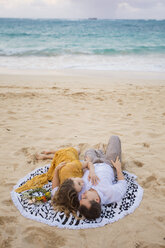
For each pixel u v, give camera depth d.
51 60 17.81
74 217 2.87
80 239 2.54
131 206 3.04
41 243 2.47
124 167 4.00
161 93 9.35
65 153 3.63
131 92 9.47
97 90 9.76
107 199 3.03
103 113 6.87
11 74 12.86
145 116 6.63
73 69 14.73
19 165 4.02
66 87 10.23
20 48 23.02
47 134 5.34
